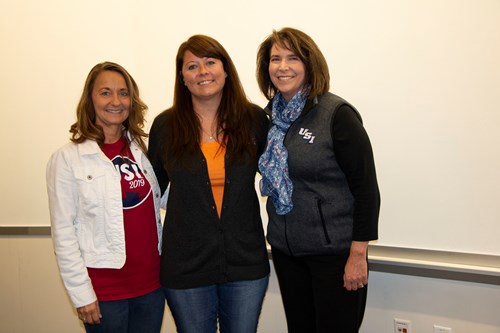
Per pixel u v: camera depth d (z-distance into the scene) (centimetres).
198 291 139
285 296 150
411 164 162
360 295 135
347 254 133
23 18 220
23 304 245
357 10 163
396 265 169
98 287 137
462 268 156
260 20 180
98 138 139
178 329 145
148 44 203
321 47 171
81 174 135
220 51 139
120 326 143
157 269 148
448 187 158
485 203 153
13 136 230
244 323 143
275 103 143
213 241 137
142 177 146
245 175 140
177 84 145
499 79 146
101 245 137
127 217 139
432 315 168
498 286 155
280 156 133
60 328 242
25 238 237
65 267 132
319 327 137
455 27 149
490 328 159
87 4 211
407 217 166
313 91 130
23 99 226
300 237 134
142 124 153
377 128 166
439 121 156
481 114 150
